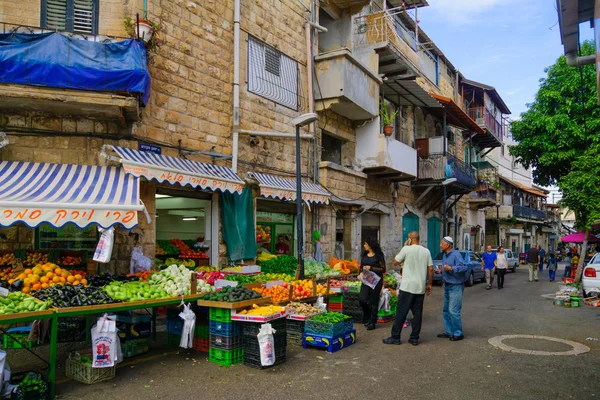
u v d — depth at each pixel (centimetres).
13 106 799
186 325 660
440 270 1895
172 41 990
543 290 1781
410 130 2209
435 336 857
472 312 1166
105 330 563
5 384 488
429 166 2155
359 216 1739
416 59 2292
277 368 639
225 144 1123
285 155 1332
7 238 852
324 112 1539
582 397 527
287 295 889
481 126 3117
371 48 1716
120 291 623
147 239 947
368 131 1733
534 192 5069
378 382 582
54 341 519
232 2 1156
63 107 805
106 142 880
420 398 527
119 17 887
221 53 1120
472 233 3350
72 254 895
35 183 722
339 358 696
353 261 1450
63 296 561
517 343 794
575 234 2489
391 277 1195
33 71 751
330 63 1439
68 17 864
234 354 654
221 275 852
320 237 1507
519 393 542
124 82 794
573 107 2169
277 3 1323
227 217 1131
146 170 825
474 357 702
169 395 527
